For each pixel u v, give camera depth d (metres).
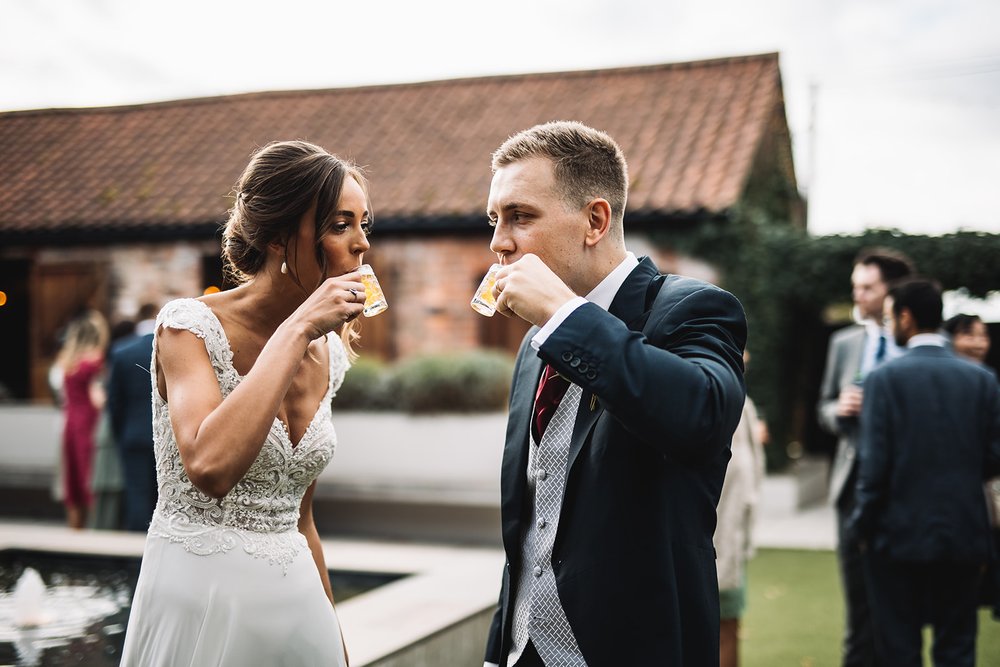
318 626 2.18
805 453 12.89
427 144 12.49
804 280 10.86
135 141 13.50
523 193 1.79
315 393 2.26
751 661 4.73
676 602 1.68
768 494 9.89
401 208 11.12
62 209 12.01
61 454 7.76
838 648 4.96
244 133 13.41
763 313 10.45
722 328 1.71
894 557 3.65
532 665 1.85
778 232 11.05
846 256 10.75
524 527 1.93
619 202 1.86
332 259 2.04
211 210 11.59
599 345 1.55
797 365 12.05
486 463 8.55
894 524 3.65
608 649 1.68
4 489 9.66
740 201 10.51
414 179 11.74
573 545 1.74
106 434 6.82
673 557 1.71
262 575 2.10
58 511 9.34
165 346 2.00
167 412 2.09
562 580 1.73
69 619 3.54
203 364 1.98
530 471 1.93
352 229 2.06
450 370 8.74
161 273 11.78
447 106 13.34
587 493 1.74
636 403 1.51
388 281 11.30
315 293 1.92
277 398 1.82
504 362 8.98
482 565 4.43
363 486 8.76
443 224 10.93
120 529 6.87
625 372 1.52
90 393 7.72
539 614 1.83
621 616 1.68
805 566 7.02
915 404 3.66
